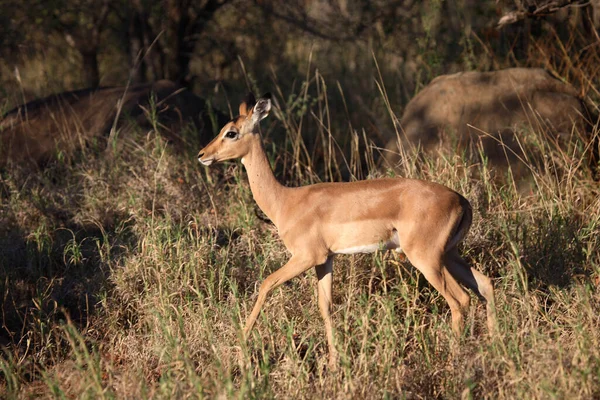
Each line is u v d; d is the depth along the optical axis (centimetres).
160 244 1029
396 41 2030
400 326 881
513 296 925
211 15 1977
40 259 1096
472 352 803
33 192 1267
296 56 2153
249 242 1098
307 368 830
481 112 1327
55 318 1010
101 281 1043
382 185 882
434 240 856
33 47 2081
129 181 1294
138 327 980
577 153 1258
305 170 1428
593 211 1128
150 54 1950
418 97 1385
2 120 1534
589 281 937
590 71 1583
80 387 754
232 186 1307
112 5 1989
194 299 982
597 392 725
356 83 1936
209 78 2084
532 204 1162
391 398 736
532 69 1359
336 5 2089
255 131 930
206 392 732
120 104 1423
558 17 1712
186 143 1416
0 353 926
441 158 1252
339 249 892
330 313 904
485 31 1698
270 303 958
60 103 1531
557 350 770
